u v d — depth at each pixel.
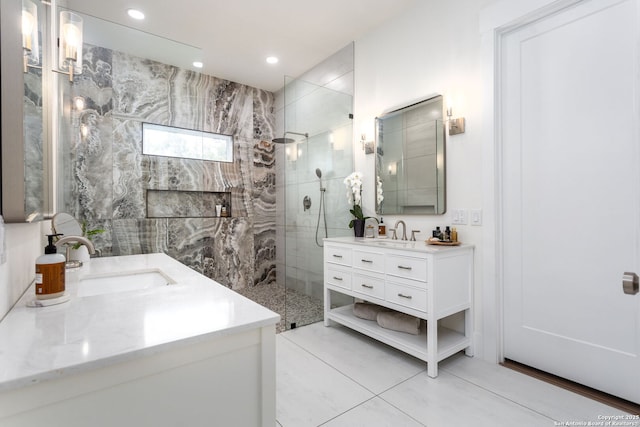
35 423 0.59
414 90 2.64
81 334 0.75
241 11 2.71
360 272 2.48
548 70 1.92
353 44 3.24
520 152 2.05
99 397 0.65
